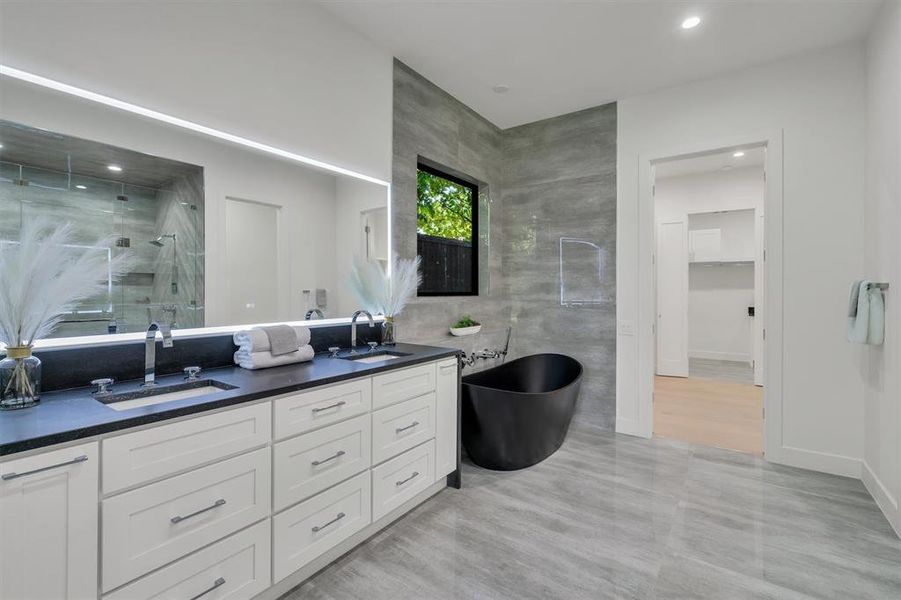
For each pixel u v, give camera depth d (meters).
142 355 1.80
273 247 2.32
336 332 2.67
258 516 1.59
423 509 2.40
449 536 2.13
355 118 2.73
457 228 4.01
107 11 1.65
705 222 7.08
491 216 4.20
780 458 3.03
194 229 1.98
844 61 2.82
